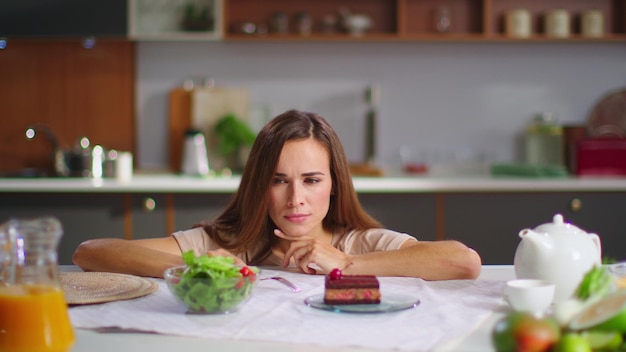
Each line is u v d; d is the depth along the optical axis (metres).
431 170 4.26
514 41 4.16
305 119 1.90
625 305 1.07
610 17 4.25
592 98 4.29
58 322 1.15
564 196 3.70
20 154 4.21
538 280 1.43
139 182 3.65
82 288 1.58
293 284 1.64
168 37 3.95
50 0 3.89
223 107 4.20
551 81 4.28
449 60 4.27
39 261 1.16
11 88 4.19
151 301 1.50
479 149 4.29
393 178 3.79
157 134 4.24
